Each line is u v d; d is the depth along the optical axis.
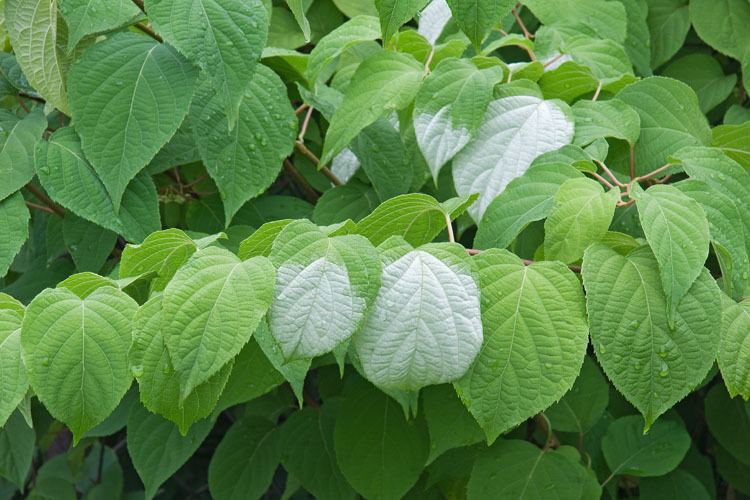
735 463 1.84
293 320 1.08
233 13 1.30
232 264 1.09
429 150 1.38
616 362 1.13
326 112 1.54
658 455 1.57
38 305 1.09
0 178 1.37
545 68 1.57
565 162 1.33
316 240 1.10
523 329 1.12
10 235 1.37
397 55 1.45
